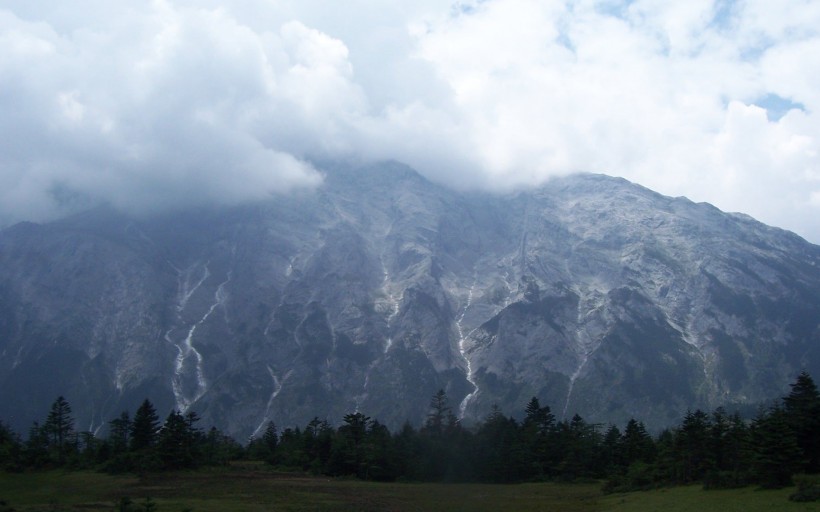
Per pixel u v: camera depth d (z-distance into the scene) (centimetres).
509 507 8175
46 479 10638
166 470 11862
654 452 11325
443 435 13738
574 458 12231
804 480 7031
